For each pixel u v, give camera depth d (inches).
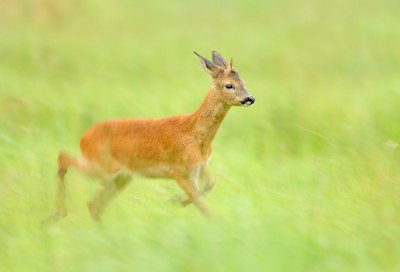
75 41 1755.7
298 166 677.3
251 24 1994.3
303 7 2108.8
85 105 989.2
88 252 433.7
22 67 1416.1
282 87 1144.2
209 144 603.8
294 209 531.8
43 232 488.1
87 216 556.1
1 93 1093.1
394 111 856.9
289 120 872.9
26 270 420.8
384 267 414.0
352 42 1560.0
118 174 601.9
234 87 591.8
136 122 603.8
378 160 631.8
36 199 557.9
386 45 1491.1
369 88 1079.6
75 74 1317.7
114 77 1307.8
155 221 505.7
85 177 600.4
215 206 583.5
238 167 703.7
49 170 652.7
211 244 437.1
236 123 893.2
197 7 2367.1
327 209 524.1
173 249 429.4
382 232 464.4
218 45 1692.9
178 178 584.1
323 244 443.5
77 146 800.9
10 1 2159.2
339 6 2095.2
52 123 885.8
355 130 778.8
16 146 747.4
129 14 2236.7
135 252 427.2
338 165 641.6
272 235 454.0
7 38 1776.6
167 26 2053.4
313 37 1683.1
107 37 1850.4
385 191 547.5
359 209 520.4
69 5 2161.7
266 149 788.0
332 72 1326.3
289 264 411.5
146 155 592.1
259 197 575.2
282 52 1530.5
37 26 1993.1
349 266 415.2
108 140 597.3
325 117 876.6
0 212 519.2
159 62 1482.5
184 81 1253.1
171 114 947.3
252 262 409.4
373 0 2148.1
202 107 596.1
